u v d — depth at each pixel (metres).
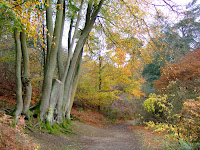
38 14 4.93
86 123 14.36
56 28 8.09
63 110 9.96
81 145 6.95
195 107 4.96
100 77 16.92
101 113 19.08
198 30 14.12
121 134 10.73
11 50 13.51
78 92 17.14
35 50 14.13
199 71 12.26
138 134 10.07
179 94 8.55
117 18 10.97
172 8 9.14
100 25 12.70
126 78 15.60
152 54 11.74
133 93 15.74
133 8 9.68
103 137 9.33
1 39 11.92
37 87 14.39
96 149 6.30
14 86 12.82
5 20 5.61
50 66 8.27
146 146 6.70
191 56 14.60
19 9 4.60
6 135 3.35
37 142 5.72
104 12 11.35
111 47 13.88
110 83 16.83
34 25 4.80
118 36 11.78
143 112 13.52
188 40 15.04
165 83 14.66
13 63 12.85
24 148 3.42
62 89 9.61
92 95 16.69
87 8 11.05
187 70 13.14
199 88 9.89
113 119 18.66
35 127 7.32
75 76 11.77
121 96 20.58
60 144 6.43
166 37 10.21
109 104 18.92
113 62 15.24
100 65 17.05
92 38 14.66
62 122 9.51
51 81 8.45
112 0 10.41
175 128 5.79
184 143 4.82
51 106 8.62
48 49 8.66
